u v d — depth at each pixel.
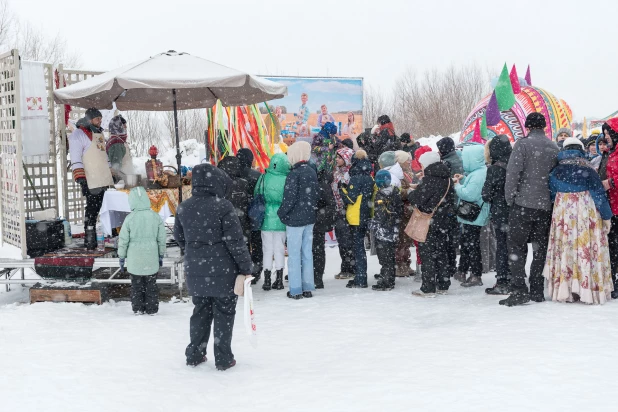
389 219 7.78
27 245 8.00
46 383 4.63
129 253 6.80
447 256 7.80
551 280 6.68
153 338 5.91
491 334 5.57
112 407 4.21
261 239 8.43
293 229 7.49
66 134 9.69
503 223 7.12
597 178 6.41
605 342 5.14
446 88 42.00
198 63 7.96
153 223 6.82
